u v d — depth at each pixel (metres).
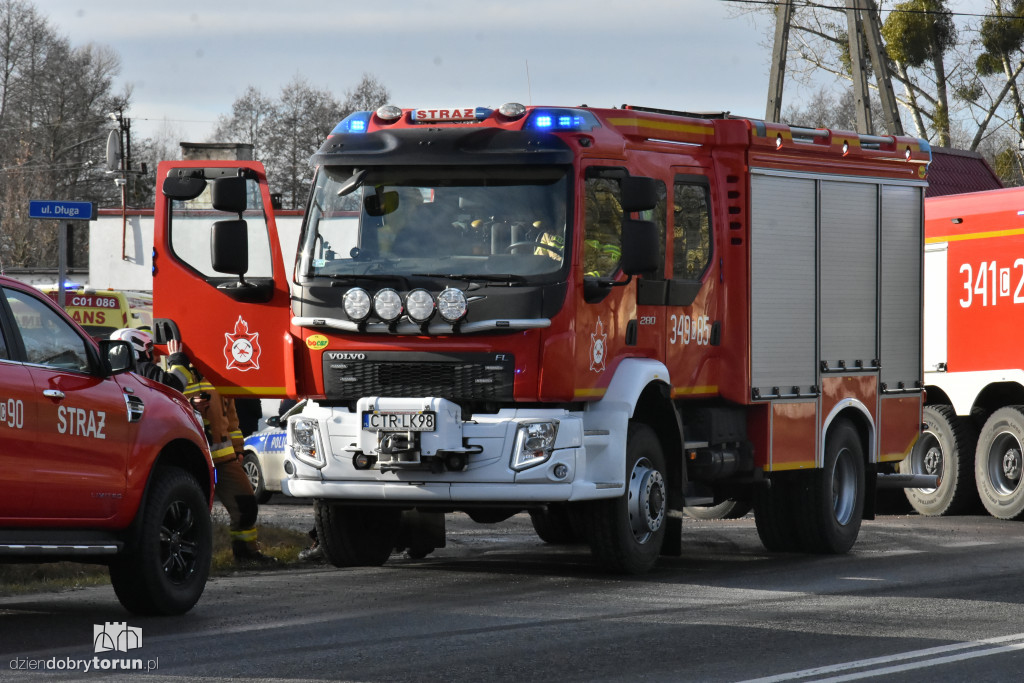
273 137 155.62
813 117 122.38
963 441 32.56
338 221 19.55
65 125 146.38
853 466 24.92
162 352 21.23
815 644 14.98
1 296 14.91
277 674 13.13
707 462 21.88
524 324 18.45
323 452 19.28
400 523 22.34
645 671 13.42
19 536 14.86
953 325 32.81
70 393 15.33
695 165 21.73
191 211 20.77
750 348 22.27
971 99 91.50
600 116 19.92
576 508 21.14
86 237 138.50
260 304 20.45
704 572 21.36
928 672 13.58
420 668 13.48
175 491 16.80
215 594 18.64
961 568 22.08
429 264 19.00
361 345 19.06
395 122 19.83
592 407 19.56
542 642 14.95
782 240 23.06
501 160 18.98
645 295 20.30
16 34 146.88
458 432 18.69
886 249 25.48
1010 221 31.64
